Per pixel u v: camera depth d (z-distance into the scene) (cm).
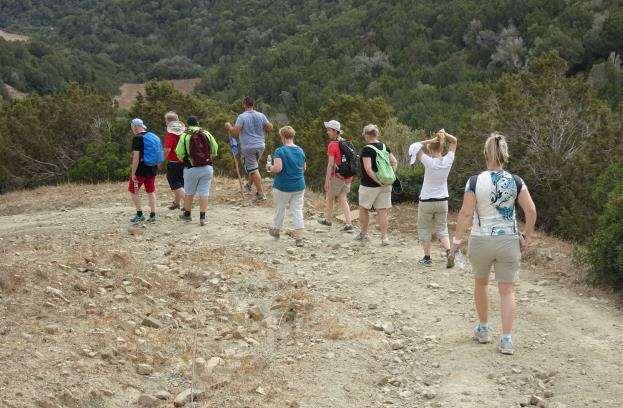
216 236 1017
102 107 2625
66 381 477
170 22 12056
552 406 514
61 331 559
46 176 2511
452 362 594
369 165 944
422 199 866
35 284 655
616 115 1652
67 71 8788
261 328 662
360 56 6469
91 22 11938
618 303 753
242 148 1252
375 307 740
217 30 10800
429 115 4597
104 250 879
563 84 1677
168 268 830
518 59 5028
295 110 6128
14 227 1193
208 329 646
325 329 657
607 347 627
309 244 984
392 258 916
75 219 1197
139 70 10412
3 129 2503
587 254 834
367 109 2945
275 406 493
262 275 820
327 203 1081
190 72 9844
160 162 1091
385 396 534
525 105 1591
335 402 512
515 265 592
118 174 2258
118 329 589
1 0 13950
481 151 1509
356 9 8325
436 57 6091
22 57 8638
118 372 515
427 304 750
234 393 511
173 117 1168
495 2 5966
